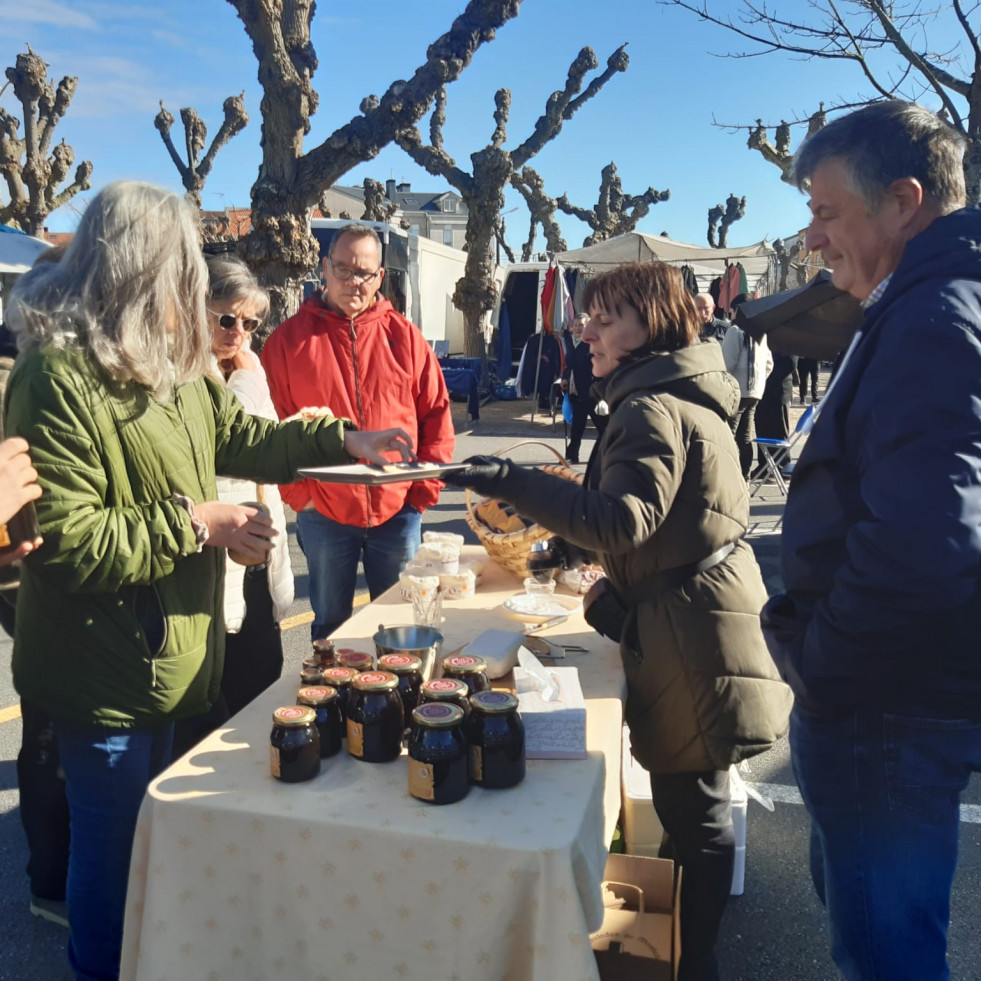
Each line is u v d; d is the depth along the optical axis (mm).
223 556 1949
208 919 1510
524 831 1401
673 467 1807
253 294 2701
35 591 1730
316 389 3123
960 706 1409
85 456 1608
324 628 3273
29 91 16875
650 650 1962
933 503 1227
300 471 1606
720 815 2047
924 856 1461
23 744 2395
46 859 2426
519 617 2344
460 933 1402
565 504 1729
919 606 1275
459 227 78375
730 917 2535
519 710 1670
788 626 1547
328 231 15922
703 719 1934
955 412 1242
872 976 1494
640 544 1816
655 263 1978
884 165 1408
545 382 14312
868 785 1478
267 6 9492
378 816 1450
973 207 1377
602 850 1643
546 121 17078
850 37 6156
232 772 1605
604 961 1938
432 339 20203
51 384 1573
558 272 14047
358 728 1636
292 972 1497
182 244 1688
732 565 1955
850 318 4875
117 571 1615
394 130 10039
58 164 17469
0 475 1411
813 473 1513
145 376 1652
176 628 1783
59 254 1877
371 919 1440
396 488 3125
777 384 8516
